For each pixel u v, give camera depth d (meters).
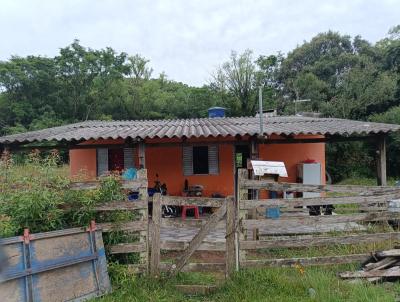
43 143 11.86
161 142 12.90
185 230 10.45
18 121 39.19
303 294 5.61
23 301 4.89
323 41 44.09
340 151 26.17
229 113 38.69
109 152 14.38
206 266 6.23
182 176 14.01
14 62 40.09
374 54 39.38
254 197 10.52
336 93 33.28
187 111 41.75
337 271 6.57
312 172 13.84
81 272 5.61
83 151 14.56
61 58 40.78
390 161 25.42
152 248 6.28
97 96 41.84
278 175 9.79
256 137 11.49
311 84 35.50
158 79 49.38
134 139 11.13
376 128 11.39
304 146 14.32
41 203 5.75
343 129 11.38
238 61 39.25
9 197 5.99
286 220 6.55
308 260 6.52
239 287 5.82
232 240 6.26
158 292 5.73
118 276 6.03
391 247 7.03
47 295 5.13
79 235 5.77
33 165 6.71
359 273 6.26
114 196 6.34
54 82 40.97
